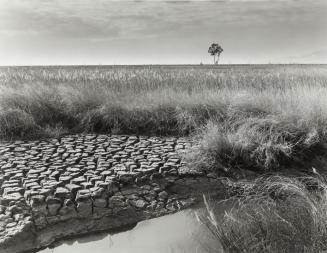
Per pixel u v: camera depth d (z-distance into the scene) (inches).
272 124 289.9
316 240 153.9
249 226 175.0
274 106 335.0
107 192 213.0
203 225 195.2
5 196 200.7
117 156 263.3
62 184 215.9
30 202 197.2
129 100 368.5
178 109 340.2
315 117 305.4
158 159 258.2
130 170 238.5
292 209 184.1
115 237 190.1
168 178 234.5
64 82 500.7
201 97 368.5
